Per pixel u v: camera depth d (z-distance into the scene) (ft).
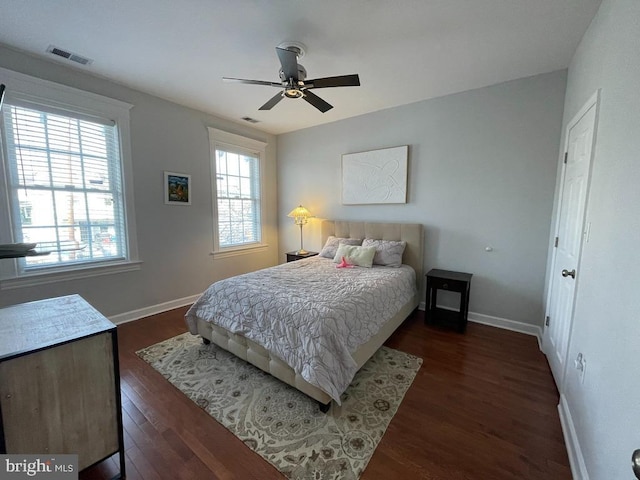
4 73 7.36
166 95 10.57
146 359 7.80
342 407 5.91
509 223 9.60
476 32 6.67
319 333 5.71
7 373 3.39
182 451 4.86
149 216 10.70
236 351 7.36
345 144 13.25
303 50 7.42
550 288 8.21
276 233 16.49
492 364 7.57
